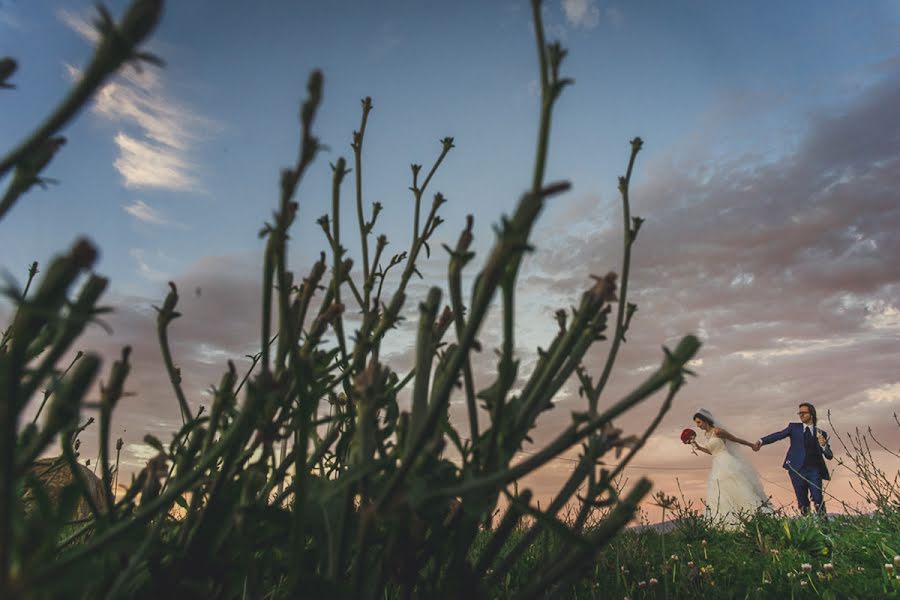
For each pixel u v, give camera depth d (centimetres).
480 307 77
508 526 111
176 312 117
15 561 62
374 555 126
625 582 248
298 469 99
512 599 119
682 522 509
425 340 109
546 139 78
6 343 93
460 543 108
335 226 134
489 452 105
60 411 70
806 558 392
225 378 108
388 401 134
